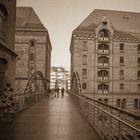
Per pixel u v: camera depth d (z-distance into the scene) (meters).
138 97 69.12
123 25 72.19
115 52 68.69
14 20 24.02
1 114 14.56
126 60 69.12
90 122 14.40
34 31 67.50
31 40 67.56
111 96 67.62
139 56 69.75
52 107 24.73
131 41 69.50
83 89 66.56
